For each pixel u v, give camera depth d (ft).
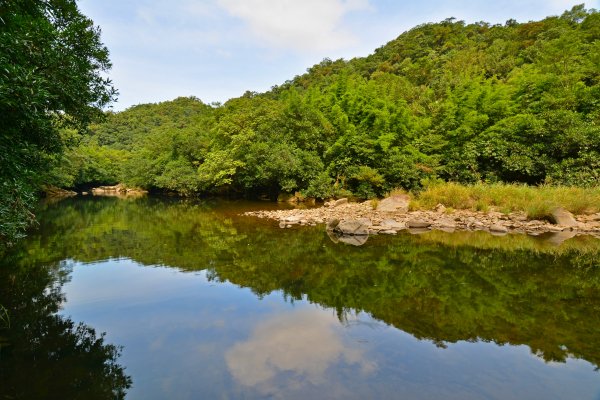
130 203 91.56
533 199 46.39
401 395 10.43
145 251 31.78
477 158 70.49
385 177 76.18
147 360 12.67
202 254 30.42
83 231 43.80
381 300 19.03
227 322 16.21
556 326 15.49
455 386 10.90
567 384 11.03
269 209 67.67
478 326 15.56
